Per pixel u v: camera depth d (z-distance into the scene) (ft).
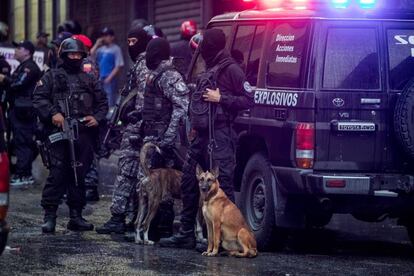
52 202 74.33
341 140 63.98
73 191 75.46
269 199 66.90
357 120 64.18
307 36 65.31
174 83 69.56
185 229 68.18
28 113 107.14
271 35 69.41
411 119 63.31
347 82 64.54
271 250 68.59
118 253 65.41
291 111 64.90
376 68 64.90
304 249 70.28
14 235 73.15
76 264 61.16
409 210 64.90
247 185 70.33
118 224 74.13
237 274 58.34
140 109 72.59
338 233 79.41
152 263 61.67
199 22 132.77
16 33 209.36
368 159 64.23
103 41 145.38
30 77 106.42
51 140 73.92
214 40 65.82
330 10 65.51
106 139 77.51
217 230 64.28
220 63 65.98
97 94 76.23
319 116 63.93
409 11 66.33
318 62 64.54
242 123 70.64
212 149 65.31
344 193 62.85
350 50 64.95
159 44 70.64
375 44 65.16
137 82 73.41
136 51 75.10
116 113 76.54
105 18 163.63
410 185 63.67
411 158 63.57
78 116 75.00
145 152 69.10
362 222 85.61
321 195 63.57
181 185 67.92
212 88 65.36
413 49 65.51
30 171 108.78
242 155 71.87
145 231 69.62
